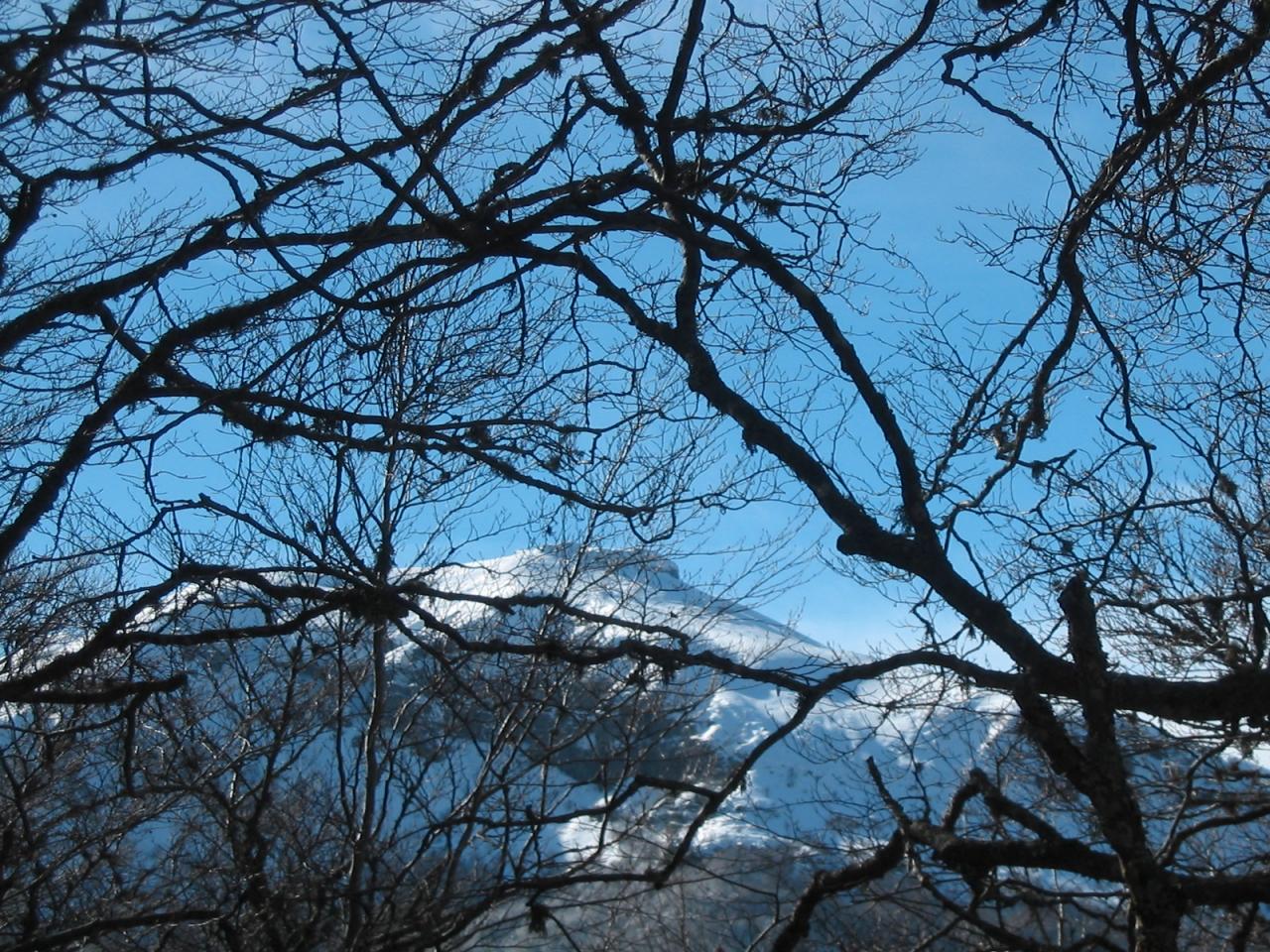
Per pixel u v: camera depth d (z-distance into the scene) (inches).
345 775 283.7
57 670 196.7
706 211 193.8
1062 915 264.7
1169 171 226.4
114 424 227.3
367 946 226.2
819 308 181.8
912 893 281.9
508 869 301.6
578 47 214.8
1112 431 193.2
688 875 271.0
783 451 177.9
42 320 196.5
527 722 293.0
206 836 311.4
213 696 316.8
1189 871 219.9
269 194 202.4
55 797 300.4
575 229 200.7
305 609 223.0
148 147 201.0
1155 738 388.2
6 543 189.5
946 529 176.2
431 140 231.8
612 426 232.1
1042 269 203.9
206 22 197.5
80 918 280.4
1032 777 293.1
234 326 202.1
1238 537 193.5
